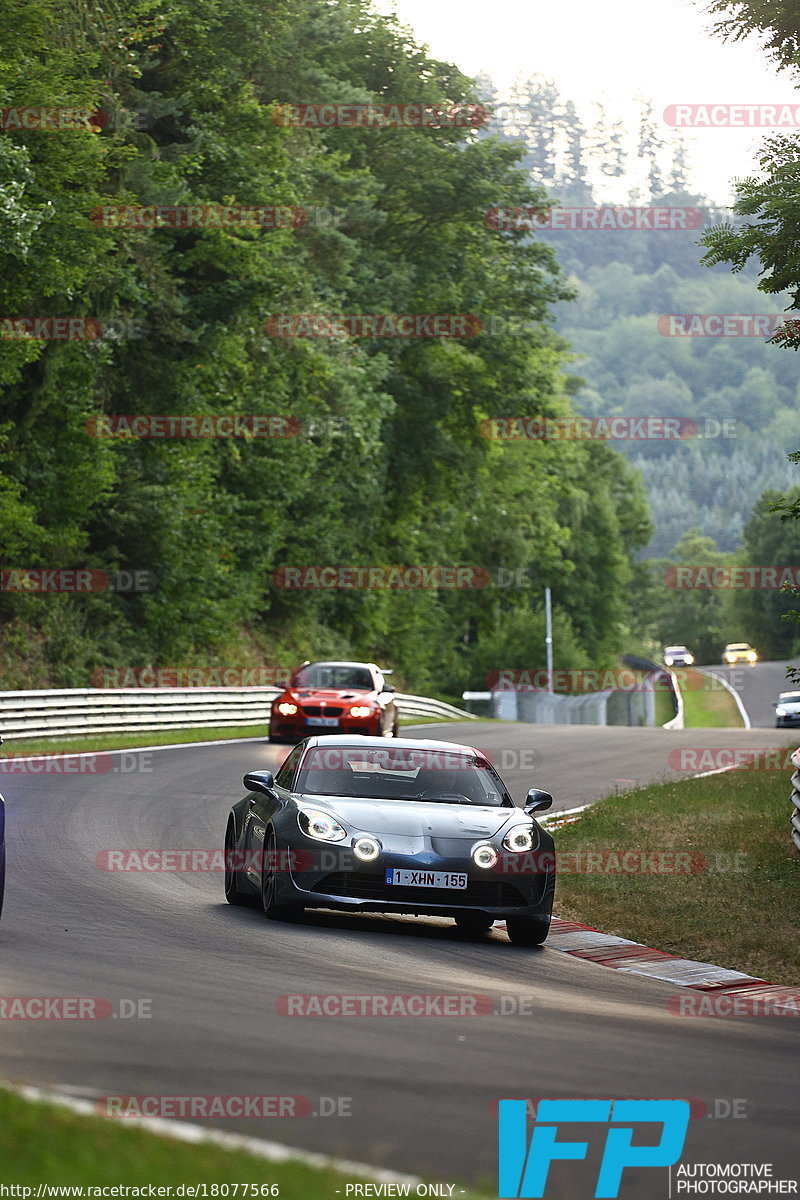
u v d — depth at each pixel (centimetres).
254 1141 1369
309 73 12950
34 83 8294
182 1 10731
